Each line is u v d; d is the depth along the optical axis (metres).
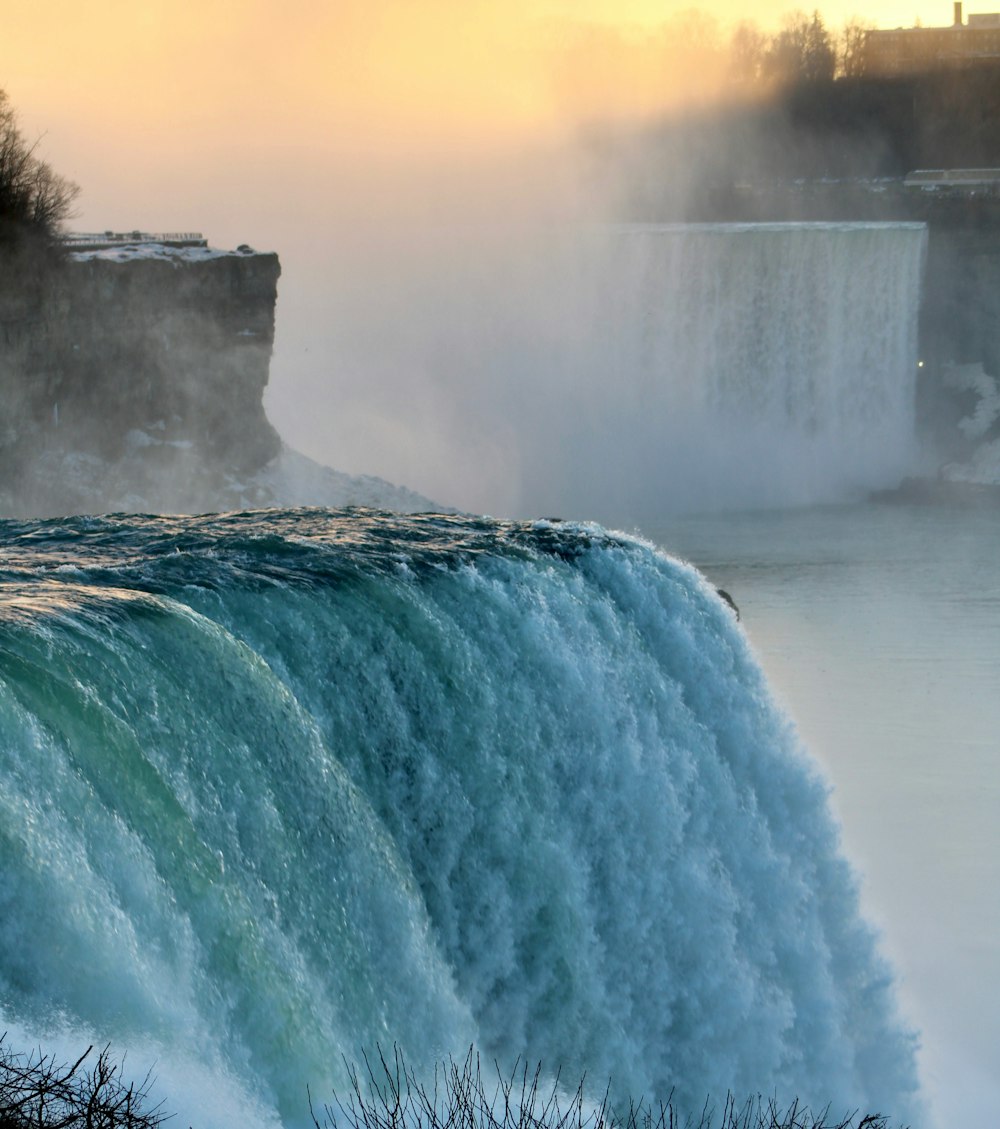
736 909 35.44
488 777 31.20
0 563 33.78
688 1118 31.25
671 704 35.69
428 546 35.44
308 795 26.30
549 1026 30.75
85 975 19.89
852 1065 37.44
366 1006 25.31
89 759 22.05
